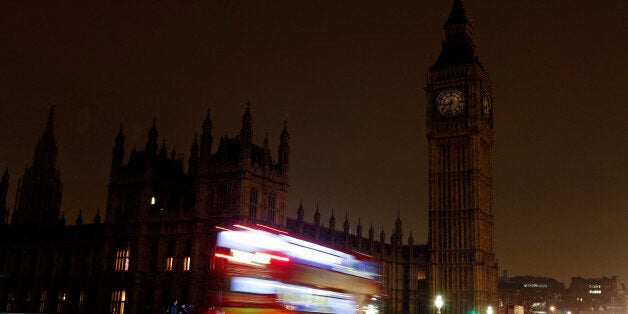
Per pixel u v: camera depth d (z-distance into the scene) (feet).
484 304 405.80
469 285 404.16
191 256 289.94
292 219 351.67
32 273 367.25
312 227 368.27
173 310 239.71
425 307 420.77
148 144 320.91
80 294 339.77
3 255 381.40
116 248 320.29
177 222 302.45
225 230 117.70
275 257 118.52
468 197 416.67
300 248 125.90
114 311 309.42
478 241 407.64
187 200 321.93
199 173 298.76
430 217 426.51
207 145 300.81
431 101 440.04
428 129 436.76
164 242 305.32
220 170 292.61
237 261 115.75
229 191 288.30
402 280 430.61
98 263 334.44
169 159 337.93
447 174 426.92
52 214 487.20
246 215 282.15
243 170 284.20
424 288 426.51
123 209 322.96
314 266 129.80
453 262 412.36
